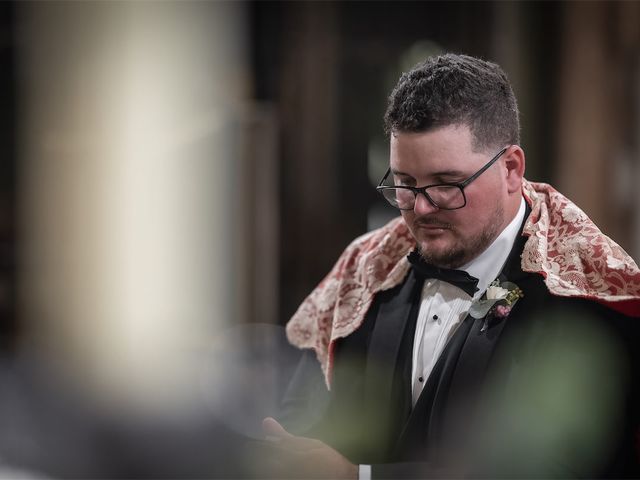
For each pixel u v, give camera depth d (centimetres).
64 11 1296
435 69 306
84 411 1034
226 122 1059
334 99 1609
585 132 1518
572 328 305
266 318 1059
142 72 1277
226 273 1076
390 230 370
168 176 1172
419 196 307
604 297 301
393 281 350
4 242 1398
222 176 1070
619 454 298
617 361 301
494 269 327
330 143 1612
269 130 1049
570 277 314
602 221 1516
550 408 299
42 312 1290
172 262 1140
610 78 1509
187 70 1285
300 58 1584
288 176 1606
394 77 1628
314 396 378
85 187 1237
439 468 302
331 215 1619
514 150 312
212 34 1327
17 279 1370
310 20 1581
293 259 1616
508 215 327
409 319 340
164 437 936
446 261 321
